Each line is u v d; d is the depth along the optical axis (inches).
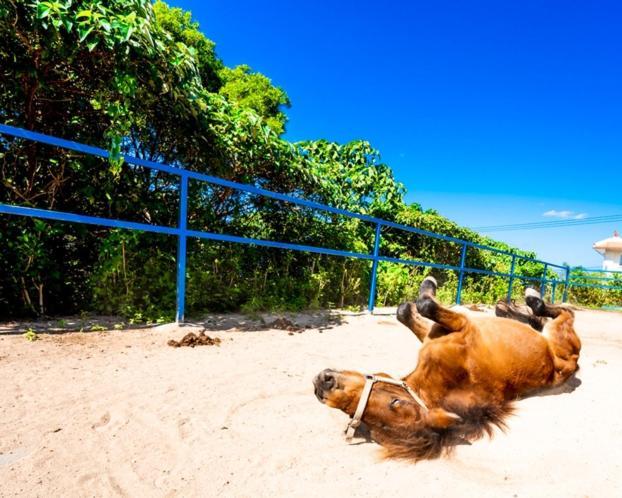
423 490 79.4
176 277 223.0
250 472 83.0
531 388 120.3
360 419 90.7
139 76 188.7
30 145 198.2
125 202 217.8
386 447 90.7
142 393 118.3
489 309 427.2
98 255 218.1
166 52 192.1
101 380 125.9
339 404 92.4
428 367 109.0
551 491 80.4
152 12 190.1
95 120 217.5
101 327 189.2
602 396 135.1
